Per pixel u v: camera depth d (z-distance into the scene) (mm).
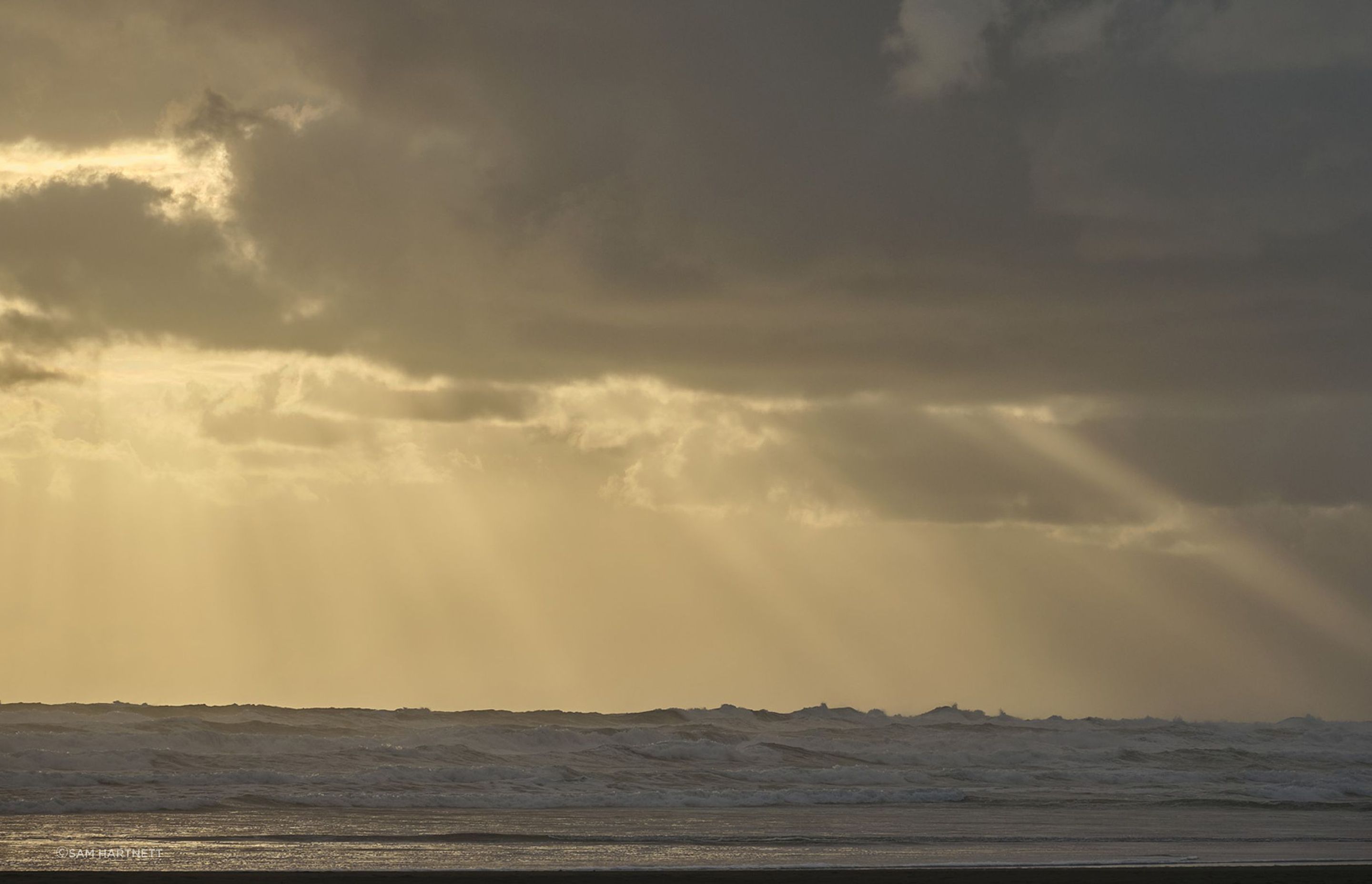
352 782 89250
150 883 46875
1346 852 63469
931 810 83500
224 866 51656
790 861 56062
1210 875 52625
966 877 51375
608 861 55312
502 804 80750
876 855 58406
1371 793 102312
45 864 51250
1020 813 82438
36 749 101625
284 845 58469
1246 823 77750
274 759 102250
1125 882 50812
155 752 98688
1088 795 95562
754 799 86688
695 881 49844
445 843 60469
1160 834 70312
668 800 84750
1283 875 52938
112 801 73875
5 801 73312
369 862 53594
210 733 109250
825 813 80438
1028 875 51969
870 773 106688
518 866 53281
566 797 83438
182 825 66062
